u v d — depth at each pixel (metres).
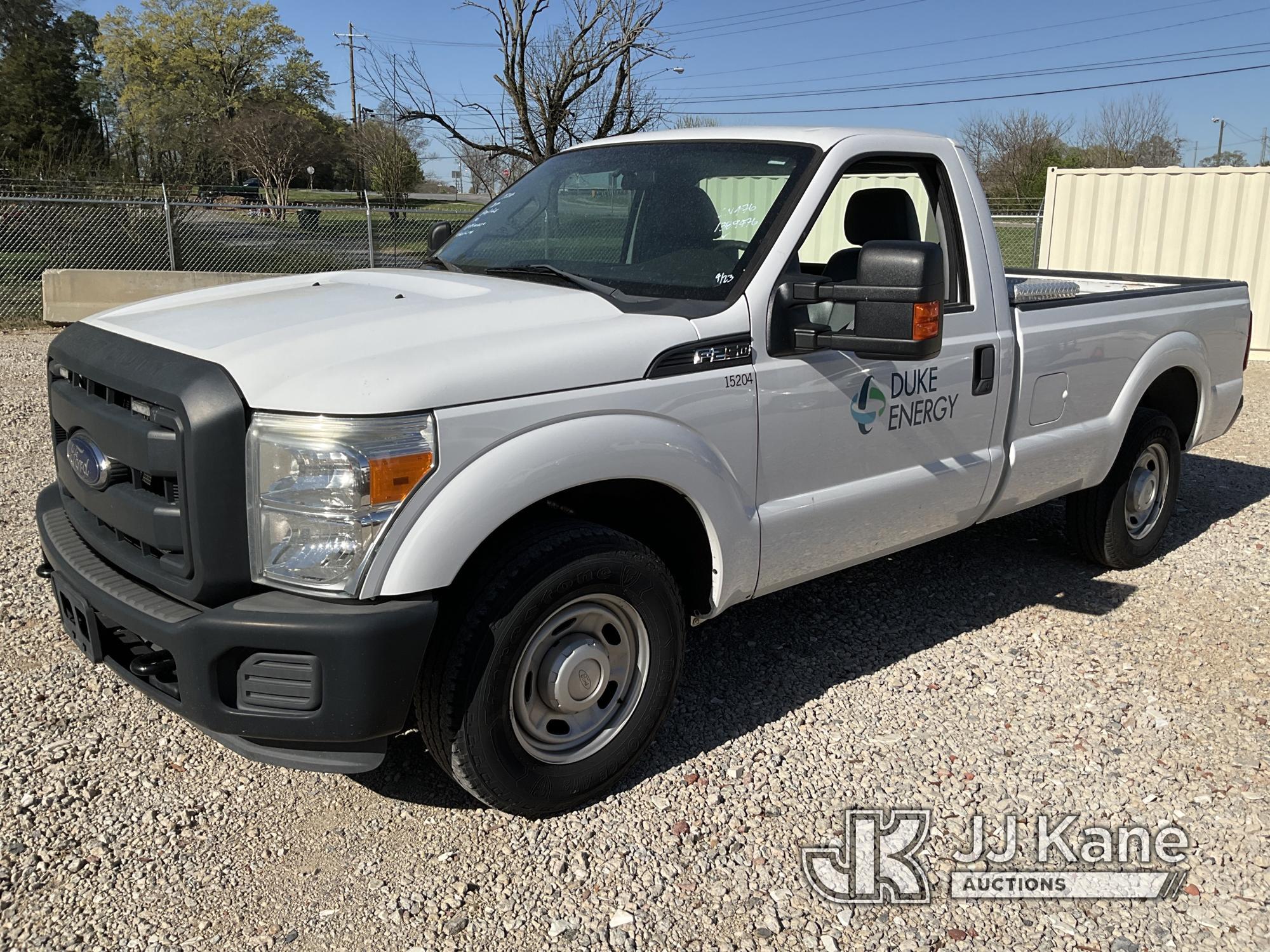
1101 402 4.79
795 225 3.46
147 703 3.75
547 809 3.12
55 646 4.14
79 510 3.32
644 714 3.26
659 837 3.09
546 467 2.83
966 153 4.16
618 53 21.78
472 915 2.75
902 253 3.06
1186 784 3.40
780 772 3.45
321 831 3.09
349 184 56.28
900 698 3.96
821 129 3.80
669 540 3.45
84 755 3.41
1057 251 12.77
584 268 3.74
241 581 2.71
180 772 3.35
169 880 2.84
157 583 2.83
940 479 4.00
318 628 2.59
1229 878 2.95
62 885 2.81
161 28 70.19
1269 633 4.58
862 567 5.37
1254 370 11.52
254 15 70.25
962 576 5.26
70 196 18.88
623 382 3.03
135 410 2.87
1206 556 5.62
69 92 42.94
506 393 2.80
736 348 3.27
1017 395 4.28
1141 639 4.51
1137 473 5.20
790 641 4.44
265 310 3.21
